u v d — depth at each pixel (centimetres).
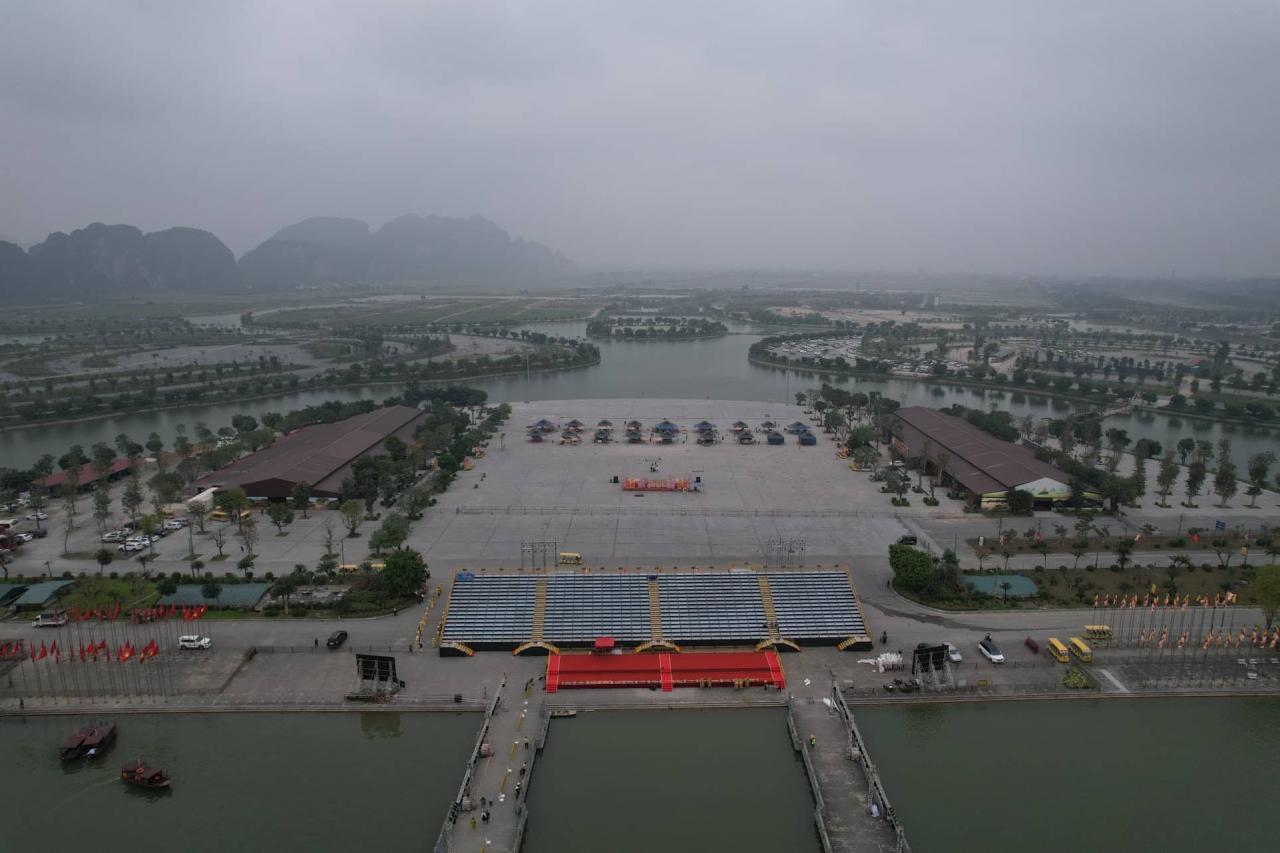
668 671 10588
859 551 14825
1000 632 11794
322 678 10525
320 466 19000
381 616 12212
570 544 15038
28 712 9812
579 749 9262
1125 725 9781
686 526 16100
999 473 18312
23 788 8612
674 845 7781
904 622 12081
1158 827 8062
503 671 10719
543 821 8094
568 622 11619
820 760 8962
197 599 12481
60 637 11625
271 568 14100
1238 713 10025
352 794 8475
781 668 10738
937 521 16600
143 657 10838
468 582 12381
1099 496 17525
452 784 8631
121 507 17800
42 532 15812
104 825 8044
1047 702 10181
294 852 7644
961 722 9812
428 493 17950
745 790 8606
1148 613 12381
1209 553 14812
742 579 12556
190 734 9519
